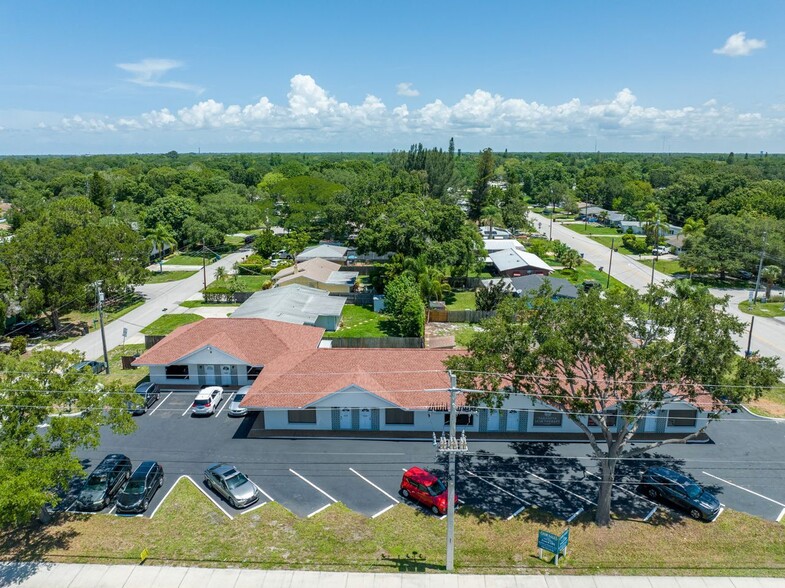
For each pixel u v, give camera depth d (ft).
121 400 95.96
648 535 87.71
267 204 394.93
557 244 327.26
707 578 78.23
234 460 109.70
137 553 82.84
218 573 78.69
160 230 287.69
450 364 97.96
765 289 248.93
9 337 184.75
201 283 264.11
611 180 533.55
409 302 180.34
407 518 91.50
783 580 77.87
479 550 83.56
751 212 304.91
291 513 92.68
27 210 357.00
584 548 84.28
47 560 81.30
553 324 95.04
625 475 105.50
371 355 133.80
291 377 126.21
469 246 250.98
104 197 361.71
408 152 551.59
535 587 76.23
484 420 121.70
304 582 77.05
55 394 92.07
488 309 205.57
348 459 110.22
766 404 135.85
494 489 100.32
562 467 107.96
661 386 90.48
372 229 246.47
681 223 411.34
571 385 95.50
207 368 145.89
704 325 88.48
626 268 296.92
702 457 111.86
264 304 187.42
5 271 180.65
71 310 214.90
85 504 93.40
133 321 204.64
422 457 111.24
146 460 109.70
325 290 236.63
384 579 77.51
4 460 79.87
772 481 103.24
